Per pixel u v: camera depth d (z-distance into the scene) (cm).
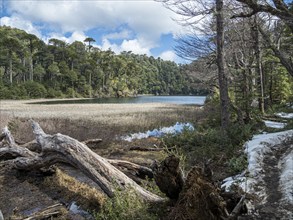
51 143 573
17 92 6178
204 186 327
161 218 355
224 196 354
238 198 356
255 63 1571
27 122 1467
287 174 460
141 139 1178
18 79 7644
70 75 8162
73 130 1244
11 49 6900
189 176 345
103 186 466
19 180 623
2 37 7606
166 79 13050
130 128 1442
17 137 1088
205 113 2192
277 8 488
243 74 1270
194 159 682
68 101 5784
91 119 1728
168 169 362
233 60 1412
